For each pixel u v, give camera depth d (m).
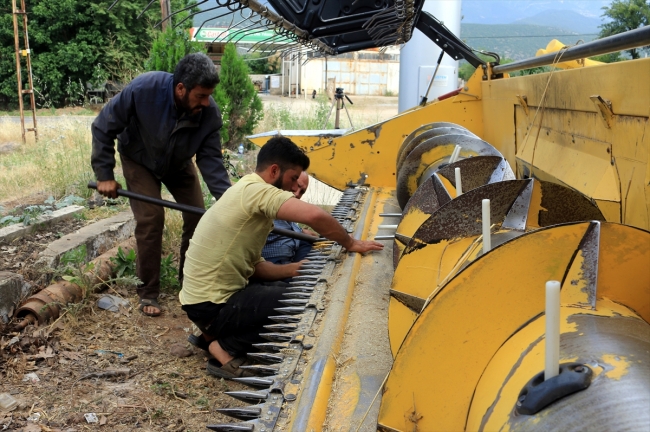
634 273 1.38
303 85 32.97
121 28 30.73
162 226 4.44
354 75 36.28
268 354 2.18
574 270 1.37
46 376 3.44
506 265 1.39
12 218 5.71
